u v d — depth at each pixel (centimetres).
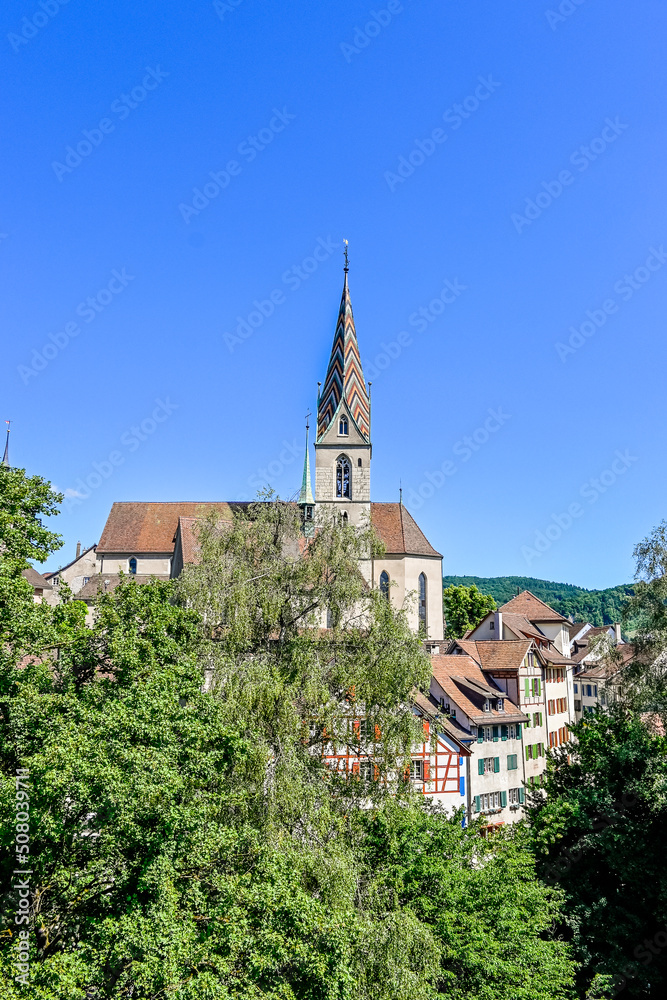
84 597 7700
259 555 3434
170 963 1802
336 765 3297
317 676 3111
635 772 3572
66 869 2036
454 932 2488
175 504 8700
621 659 4247
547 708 6856
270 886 2105
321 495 8175
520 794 5956
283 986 2022
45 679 2406
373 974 2206
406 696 3250
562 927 3331
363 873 2719
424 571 8444
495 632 7606
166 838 1988
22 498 3016
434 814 3119
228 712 2755
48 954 2058
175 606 3034
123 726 2072
